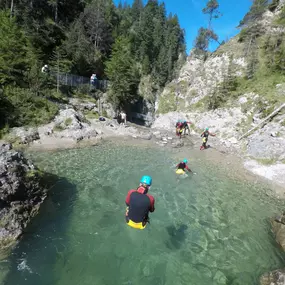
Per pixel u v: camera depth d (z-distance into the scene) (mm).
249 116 21516
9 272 4531
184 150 17391
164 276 4863
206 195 9570
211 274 5098
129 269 4949
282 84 22531
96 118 23828
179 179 11000
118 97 30125
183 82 36875
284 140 14906
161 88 42812
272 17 36031
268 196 10188
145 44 49469
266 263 5676
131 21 61469
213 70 32531
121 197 8477
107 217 6961
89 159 13016
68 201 7820
